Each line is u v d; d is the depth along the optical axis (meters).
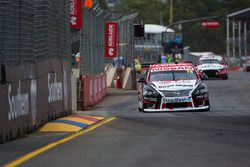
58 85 43.41
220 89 86.12
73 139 32.66
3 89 30.80
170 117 44.62
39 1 39.31
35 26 38.09
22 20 35.22
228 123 39.88
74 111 50.22
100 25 74.94
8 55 32.44
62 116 44.34
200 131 35.22
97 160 25.14
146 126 38.62
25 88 34.78
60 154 27.11
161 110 48.78
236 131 35.09
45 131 36.91
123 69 93.62
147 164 23.88
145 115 47.03
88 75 59.44
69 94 47.47
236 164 23.64
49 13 41.91
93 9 65.88
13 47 33.34
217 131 35.16
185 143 29.88
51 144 30.58
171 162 24.25
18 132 33.44
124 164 24.00
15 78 32.94
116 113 50.22
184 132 34.78
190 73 51.09
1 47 31.28
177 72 51.12
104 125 39.97
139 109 52.78
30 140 32.41
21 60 34.69
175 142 30.31
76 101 51.84
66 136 34.16
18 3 34.56
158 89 48.97
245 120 41.94
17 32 34.16
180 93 48.53
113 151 27.66
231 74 154.12
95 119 43.41
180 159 24.98
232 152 26.73
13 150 28.52
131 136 33.31
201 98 48.88
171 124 39.53
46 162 24.94
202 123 39.97
